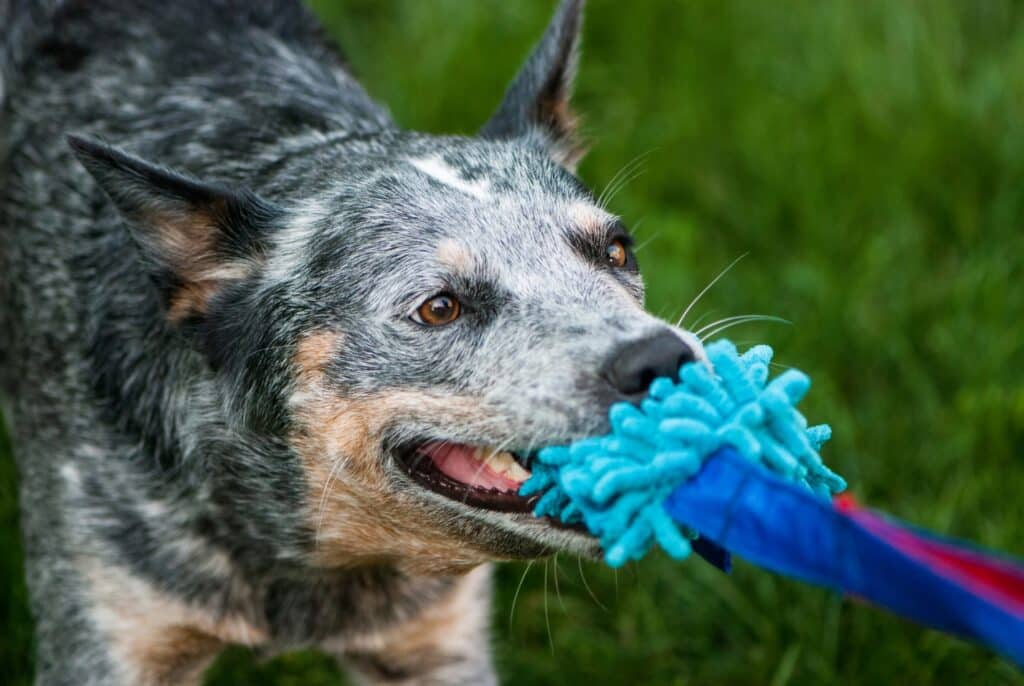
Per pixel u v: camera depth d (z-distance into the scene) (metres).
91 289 6.63
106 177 5.76
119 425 6.37
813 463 4.89
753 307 9.62
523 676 7.97
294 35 8.07
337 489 5.93
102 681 6.42
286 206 6.21
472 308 5.62
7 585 7.87
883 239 9.95
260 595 6.48
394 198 5.91
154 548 6.29
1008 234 10.16
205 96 7.25
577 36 6.96
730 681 7.89
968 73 11.45
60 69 7.61
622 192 10.38
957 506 8.33
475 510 5.56
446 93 10.99
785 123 10.89
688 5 11.66
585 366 5.17
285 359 5.89
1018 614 3.56
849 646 7.80
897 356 9.36
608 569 8.27
